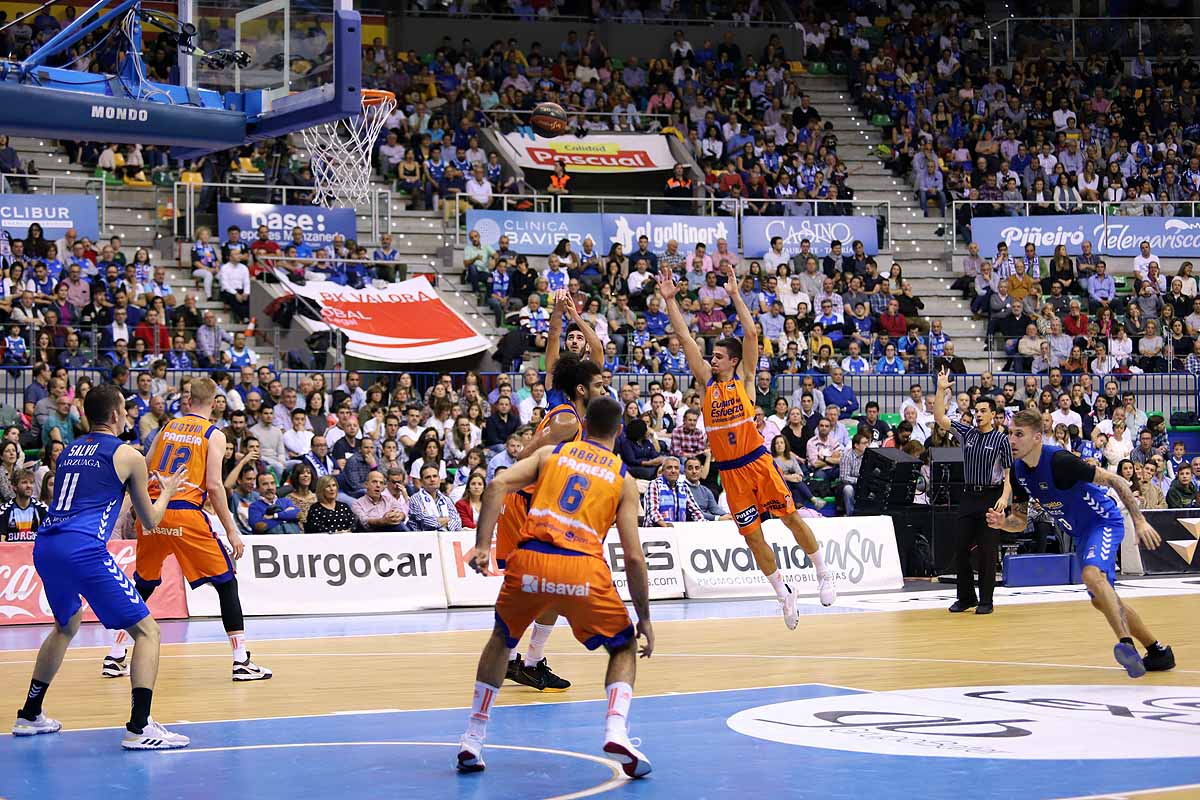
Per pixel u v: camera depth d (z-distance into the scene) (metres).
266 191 22.83
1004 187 27.97
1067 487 8.76
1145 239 26.48
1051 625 12.09
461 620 13.17
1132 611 9.04
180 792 5.64
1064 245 26.19
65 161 23.31
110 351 17.62
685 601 15.09
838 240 25.44
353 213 22.52
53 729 7.14
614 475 6.14
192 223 22.06
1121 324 23.73
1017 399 21.62
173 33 11.19
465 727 7.26
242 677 9.05
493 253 23.16
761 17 32.19
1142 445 19.86
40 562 6.93
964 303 25.52
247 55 11.27
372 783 5.80
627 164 27.31
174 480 7.48
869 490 16.94
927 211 27.98
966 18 33.72
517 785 5.75
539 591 5.98
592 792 5.59
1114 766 6.00
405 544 14.40
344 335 19.73
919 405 20.59
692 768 6.07
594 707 8.02
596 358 8.92
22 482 13.72
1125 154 29.33
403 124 25.88
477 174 24.86
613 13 31.41
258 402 16.55
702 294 22.80
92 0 13.67
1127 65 32.34
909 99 30.28
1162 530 17.81
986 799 5.37
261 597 13.66
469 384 18.20
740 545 15.86
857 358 21.95
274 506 14.48
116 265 19.56
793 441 18.50
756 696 8.23
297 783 5.80
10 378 17.23
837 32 32.00
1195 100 31.28
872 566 16.42
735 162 27.28
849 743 6.63
